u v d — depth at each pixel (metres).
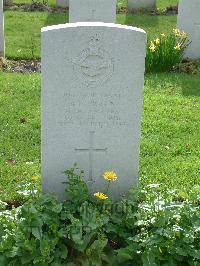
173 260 2.10
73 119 2.31
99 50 2.22
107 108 2.31
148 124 3.36
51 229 2.09
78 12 4.51
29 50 4.93
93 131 2.34
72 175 2.33
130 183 2.43
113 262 2.13
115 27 2.20
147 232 2.14
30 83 4.01
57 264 2.05
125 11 6.96
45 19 6.26
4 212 2.24
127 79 2.27
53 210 2.14
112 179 2.23
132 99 2.30
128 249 2.10
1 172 2.75
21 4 7.08
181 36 4.52
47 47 2.20
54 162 2.37
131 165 2.40
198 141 3.18
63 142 2.34
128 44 2.22
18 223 2.09
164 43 4.39
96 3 4.48
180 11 4.68
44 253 2.03
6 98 3.70
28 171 2.76
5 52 4.78
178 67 4.49
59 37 2.19
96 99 2.29
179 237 2.11
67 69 2.23
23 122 3.34
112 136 2.35
